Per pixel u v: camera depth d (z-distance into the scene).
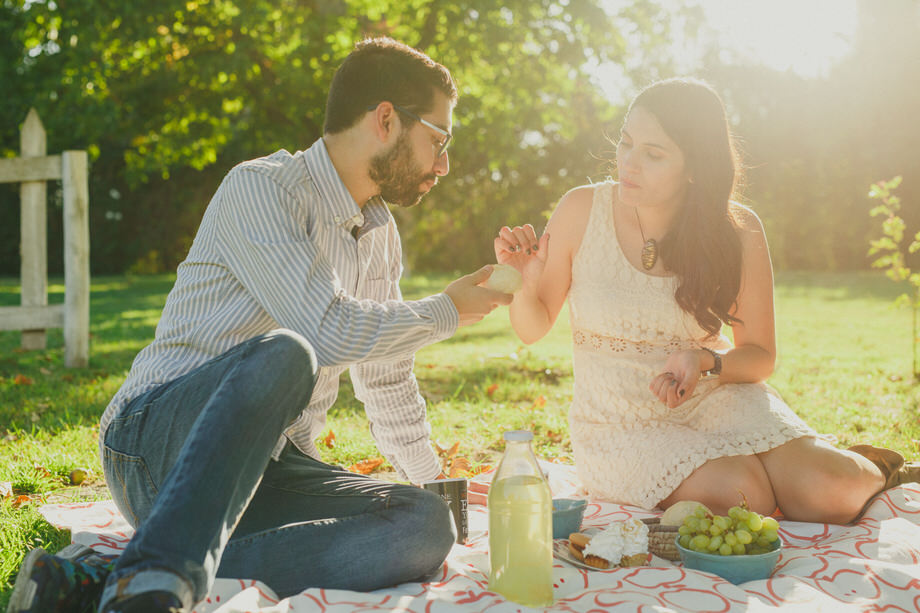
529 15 13.44
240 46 13.50
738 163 2.91
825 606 1.93
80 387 5.77
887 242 6.63
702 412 2.84
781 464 2.61
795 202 26.08
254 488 1.74
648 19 14.19
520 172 27.80
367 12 15.44
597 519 2.63
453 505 2.40
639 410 2.88
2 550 2.43
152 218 28.81
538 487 1.92
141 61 14.37
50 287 18.45
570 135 16.73
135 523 2.06
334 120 2.23
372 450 3.93
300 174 2.21
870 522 2.52
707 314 2.81
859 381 6.18
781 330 10.32
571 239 3.06
